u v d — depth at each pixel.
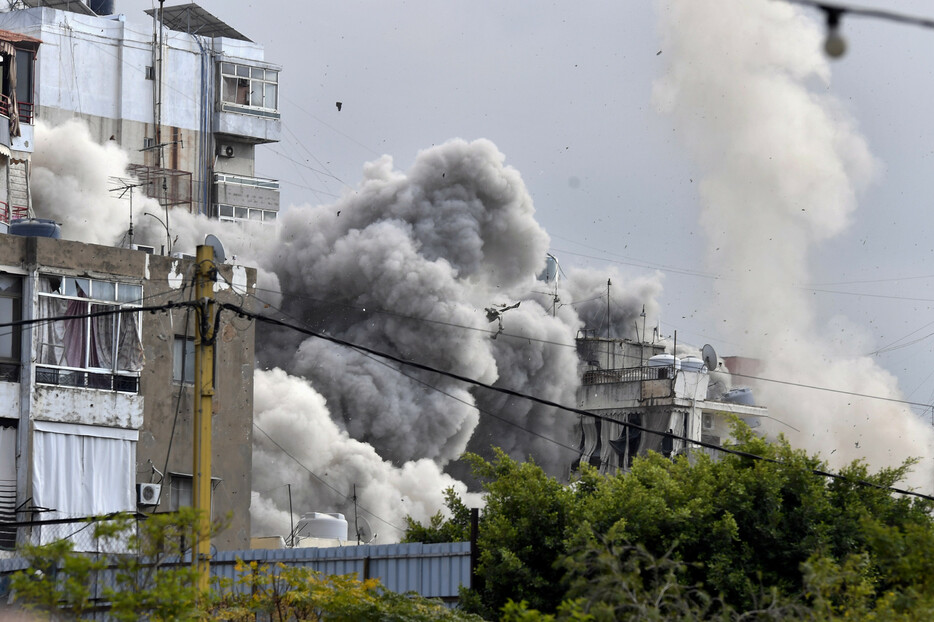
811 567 63.69
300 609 79.12
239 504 134.88
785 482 89.00
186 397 132.75
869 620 62.16
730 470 89.31
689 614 59.72
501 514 89.81
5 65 149.00
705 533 85.69
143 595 58.72
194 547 71.12
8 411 121.19
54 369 123.62
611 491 89.81
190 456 132.12
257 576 78.56
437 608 74.19
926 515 92.25
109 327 127.56
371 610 72.00
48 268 124.25
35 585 59.84
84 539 121.12
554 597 86.06
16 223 135.25
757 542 86.44
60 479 122.38
